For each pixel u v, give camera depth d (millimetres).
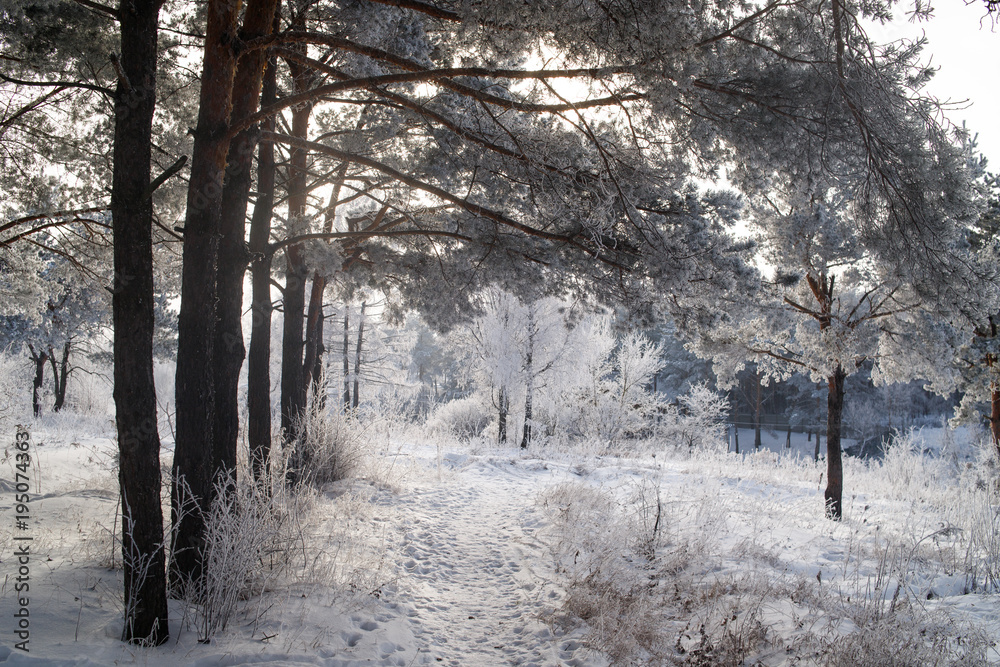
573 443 24266
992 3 2980
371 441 11594
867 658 3658
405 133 8203
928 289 5285
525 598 5855
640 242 5746
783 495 12531
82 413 25703
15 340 19250
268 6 5520
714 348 12344
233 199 5715
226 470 5324
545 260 6824
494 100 5277
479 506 10305
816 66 4844
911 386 38969
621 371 25219
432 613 5465
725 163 6062
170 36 7953
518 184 6469
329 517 7551
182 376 4789
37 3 6289
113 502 7590
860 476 16406
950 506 8797
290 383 10086
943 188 4855
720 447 25422
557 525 8102
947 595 5520
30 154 7848
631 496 9492
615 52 4605
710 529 7230
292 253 9750
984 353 15312
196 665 3680
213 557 4391
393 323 11906
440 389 45188
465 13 4633
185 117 8461
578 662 4328
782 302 11336
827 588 5316
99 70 7051
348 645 4340
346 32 6391
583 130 5402
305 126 9633
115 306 4043
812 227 9031
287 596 4934
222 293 5625
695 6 4637
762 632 4344
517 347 20516
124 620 3859
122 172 4094
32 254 10680
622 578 5824
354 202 12062
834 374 11086
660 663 4176
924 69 4703
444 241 8023
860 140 4910
